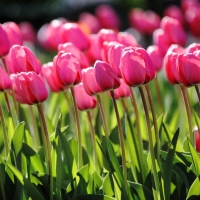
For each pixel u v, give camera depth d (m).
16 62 5.12
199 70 4.58
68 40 7.18
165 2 25.58
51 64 6.11
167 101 9.37
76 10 28.59
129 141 5.25
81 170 4.95
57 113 7.10
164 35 7.79
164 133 5.88
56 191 4.94
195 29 10.62
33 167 5.16
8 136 5.83
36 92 4.64
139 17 12.70
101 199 4.73
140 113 6.82
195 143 5.34
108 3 29.78
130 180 5.32
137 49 4.63
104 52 5.63
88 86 5.02
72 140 5.61
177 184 4.99
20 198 5.02
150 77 4.54
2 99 8.99
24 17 31.41
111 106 8.08
